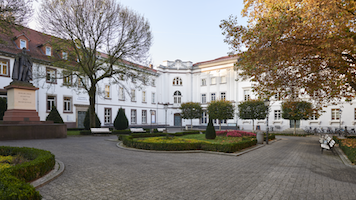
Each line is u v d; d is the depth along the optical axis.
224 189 5.22
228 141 16.45
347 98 12.41
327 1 8.06
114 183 5.48
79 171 6.58
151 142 11.87
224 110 30.16
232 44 11.95
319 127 30.67
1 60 21.81
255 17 11.34
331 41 8.19
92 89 20.66
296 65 11.51
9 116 15.12
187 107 35.59
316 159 9.77
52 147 11.30
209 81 44.34
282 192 5.08
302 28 9.00
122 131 22.34
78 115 29.12
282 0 9.42
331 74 12.05
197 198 4.57
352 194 5.01
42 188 4.98
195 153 10.94
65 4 17.98
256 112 27.28
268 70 11.06
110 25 19.47
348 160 9.23
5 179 3.86
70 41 18.80
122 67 22.03
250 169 7.47
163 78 46.50
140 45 20.83
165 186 5.33
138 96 40.16
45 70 25.20
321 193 5.05
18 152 7.86
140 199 4.43
